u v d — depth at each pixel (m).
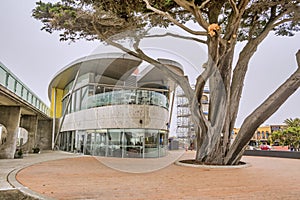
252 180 4.35
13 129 9.08
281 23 7.28
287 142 23.41
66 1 6.33
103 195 3.00
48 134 17.23
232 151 6.94
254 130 6.72
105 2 5.54
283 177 4.77
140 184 3.78
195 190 3.40
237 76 7.44
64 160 8.05
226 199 2.90
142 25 6.33
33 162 7.26
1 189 3.22
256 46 7.36
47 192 3.12
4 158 8.78
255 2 6.27
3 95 7.47
